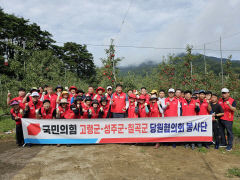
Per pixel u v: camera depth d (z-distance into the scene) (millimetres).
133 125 6441
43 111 6672
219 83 13898
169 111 6609
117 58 11516
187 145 6414
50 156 5543
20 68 12086
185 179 4172
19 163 5023
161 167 4812
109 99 7375
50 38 41219
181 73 14438
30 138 6531
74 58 49219
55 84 17297
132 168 4730
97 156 5535
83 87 22438
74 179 4137
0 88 14609
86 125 6480
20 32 34312
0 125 10273
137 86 12391
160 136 6398
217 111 6492
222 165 4965
